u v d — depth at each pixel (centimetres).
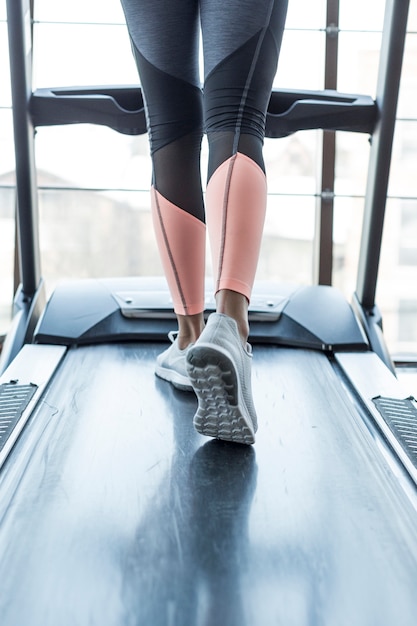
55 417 143
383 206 220
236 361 111
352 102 209
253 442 125
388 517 103
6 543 95
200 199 138
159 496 108
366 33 279
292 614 80
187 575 87
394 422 146
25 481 114
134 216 305
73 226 305
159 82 130
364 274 228
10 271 297
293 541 95
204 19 118
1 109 291
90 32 284
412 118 302
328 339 200
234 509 104
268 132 207
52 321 206
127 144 298
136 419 141
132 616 79
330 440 132
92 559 91
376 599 83
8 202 295
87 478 114
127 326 206
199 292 147
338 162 293
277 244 304
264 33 116
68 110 205
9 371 174
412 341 321
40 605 81
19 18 199
